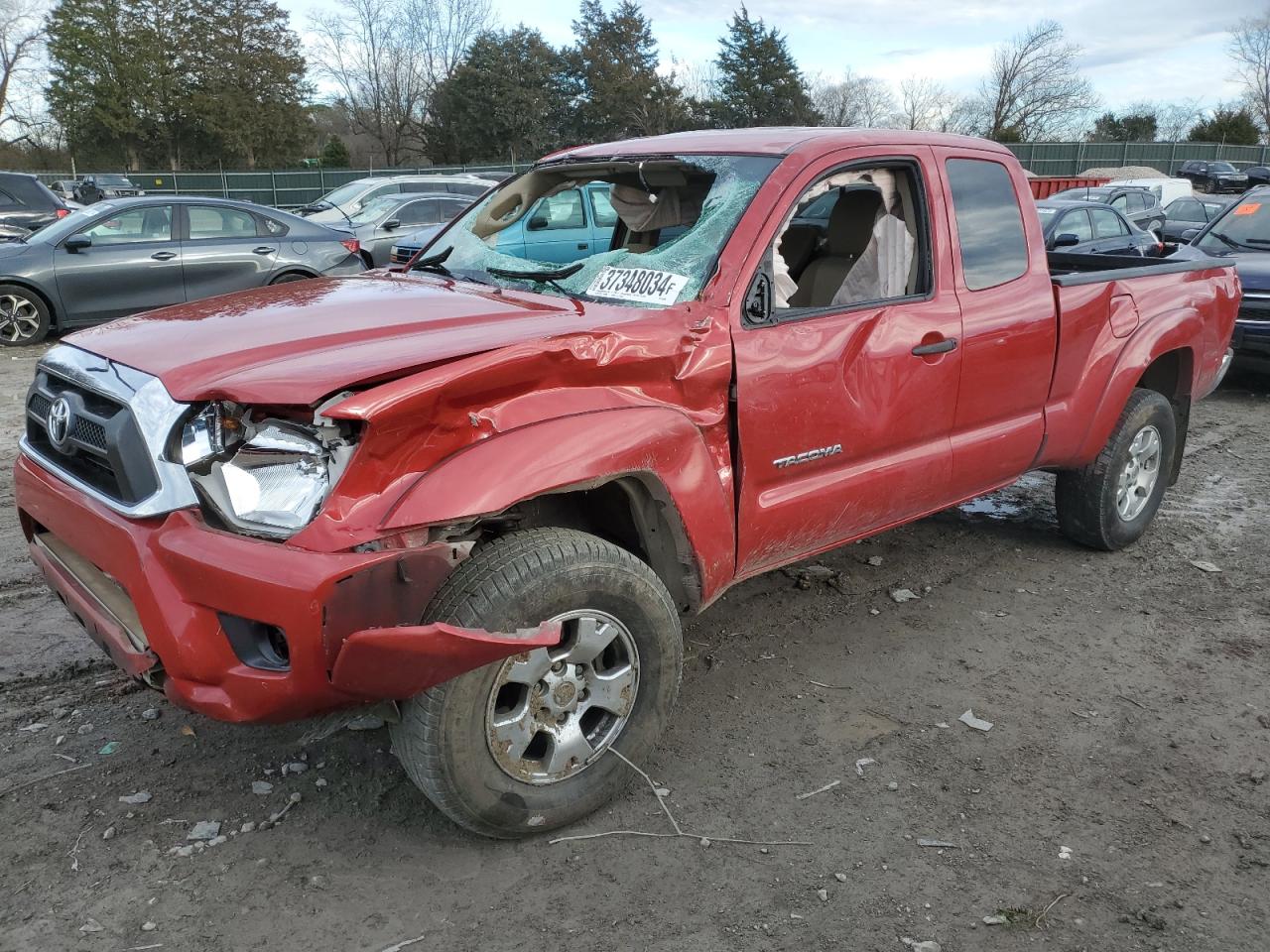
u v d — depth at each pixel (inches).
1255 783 130.0
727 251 131.0
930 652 164.6
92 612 113.3
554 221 263.4
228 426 102.7
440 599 104.2
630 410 115.6
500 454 103.8
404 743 106.0
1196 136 2596.0
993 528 224.5
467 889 107.9
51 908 103.0
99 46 2097.7
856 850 115.3
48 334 445.1
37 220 564.7
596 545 111.6
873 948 100.4
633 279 133.5
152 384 106.2
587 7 2289.6
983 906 106.7
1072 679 156.8
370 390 97.6
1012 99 2458.2
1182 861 114.5
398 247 499.2
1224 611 183.2
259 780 125.3
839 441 141.4
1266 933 103.7
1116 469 197.9
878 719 143.6
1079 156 1903.3
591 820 119.6
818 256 174.6
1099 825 120.6
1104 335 184.7
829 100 2539.4
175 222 443.8
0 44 2162.9
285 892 106.3
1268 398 376.2
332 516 97.0
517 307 126.6
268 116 2233.0
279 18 2263.8
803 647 165.2
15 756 128.7
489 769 108.1
